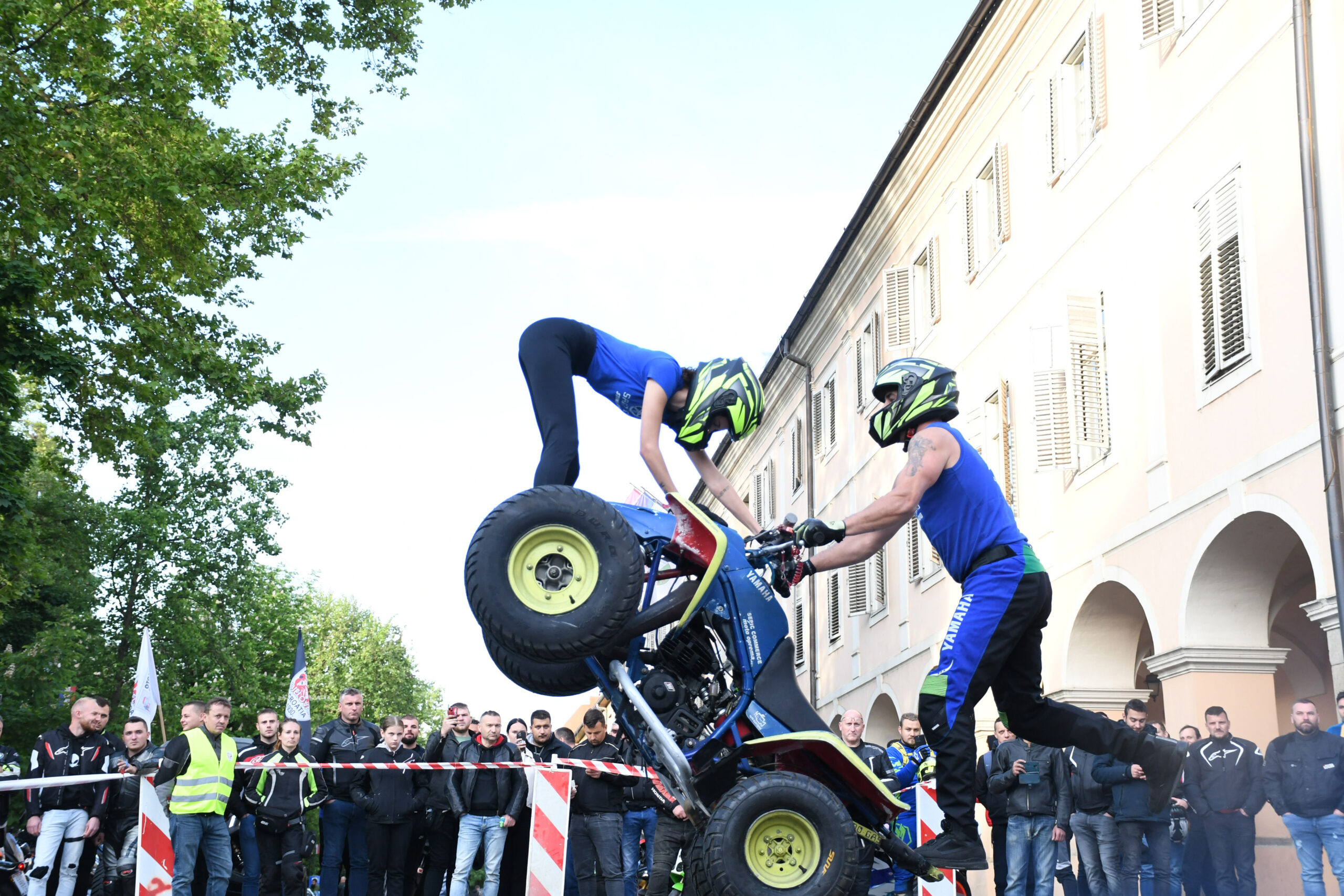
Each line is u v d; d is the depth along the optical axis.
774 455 36.50
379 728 10.96
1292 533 12.62
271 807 10.32
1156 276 14.83
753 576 5.12
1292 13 12.05
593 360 5.55
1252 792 10.25
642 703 5.01
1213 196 13.54
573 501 4.89
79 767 9.91
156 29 17.73
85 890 10.37
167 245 19.27
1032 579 4.85
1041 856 10.68
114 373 20.06
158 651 37.41
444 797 10.48
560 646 4.77
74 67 17.28
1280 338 12.14
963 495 4.88
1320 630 18.14
